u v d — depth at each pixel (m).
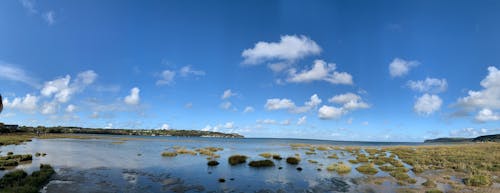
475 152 53.00
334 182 26.11
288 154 56.12
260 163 35.88
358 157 48.75
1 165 30.36
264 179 27.20
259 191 22.56
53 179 24.72
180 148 65.75
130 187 22.73
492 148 63.72
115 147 65.38
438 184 25.09
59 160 36.81
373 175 29.86
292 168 34.34
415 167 33.59
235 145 97.00
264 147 85.75
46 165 29.91
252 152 60.34
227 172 30.67
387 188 23.66
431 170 33.00
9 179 22.09
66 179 24.88
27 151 48.25
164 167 33.31
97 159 39.31
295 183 25.61
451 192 22.03
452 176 29.05
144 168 32.22
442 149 64.56
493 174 29.70
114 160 38.66
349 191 22.70
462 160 40.38
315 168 34.62
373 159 45.62
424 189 23.19
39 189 21.20
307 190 23.03
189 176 27.92
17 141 72.50
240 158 39.78
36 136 115.56
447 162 38.81
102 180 24.94
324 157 49.97
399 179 27.53
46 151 49.12
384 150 70.19
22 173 24.33
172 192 21.64
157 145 80.12
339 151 68.25
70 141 87.19
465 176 28.94
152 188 22.67
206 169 32.41
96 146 66.62
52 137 112.94
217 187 23.61
